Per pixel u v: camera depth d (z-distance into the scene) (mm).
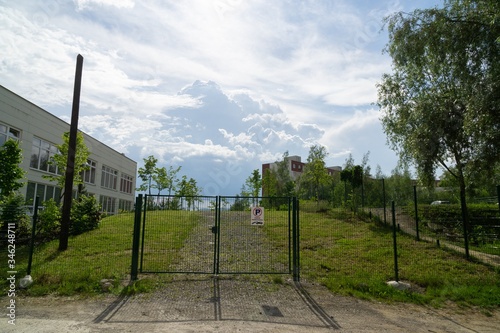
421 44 13070
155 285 8469
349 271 10023
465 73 12578
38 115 21719
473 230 12617
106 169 33656
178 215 12039
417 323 6672
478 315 7316
